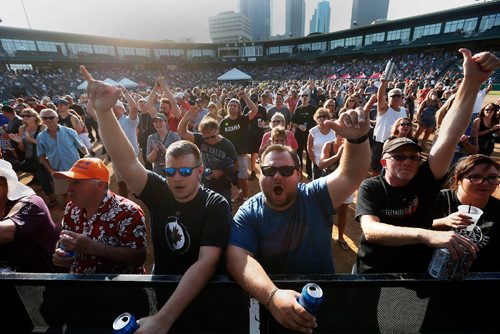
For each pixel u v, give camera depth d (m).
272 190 1.46
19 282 1.08
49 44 47.50
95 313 1.14
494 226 1.71
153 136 4.12
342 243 3.69
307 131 6.02
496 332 1.09
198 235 1.56
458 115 1.57
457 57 39.59
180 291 1.05
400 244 1.46
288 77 62.59
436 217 2.03
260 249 1.52
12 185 1.86
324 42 61.84
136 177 1.65
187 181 1.54
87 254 1.78
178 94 8.12
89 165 1.77
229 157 3.47
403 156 1.70
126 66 60.44
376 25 51.25
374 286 1.03
